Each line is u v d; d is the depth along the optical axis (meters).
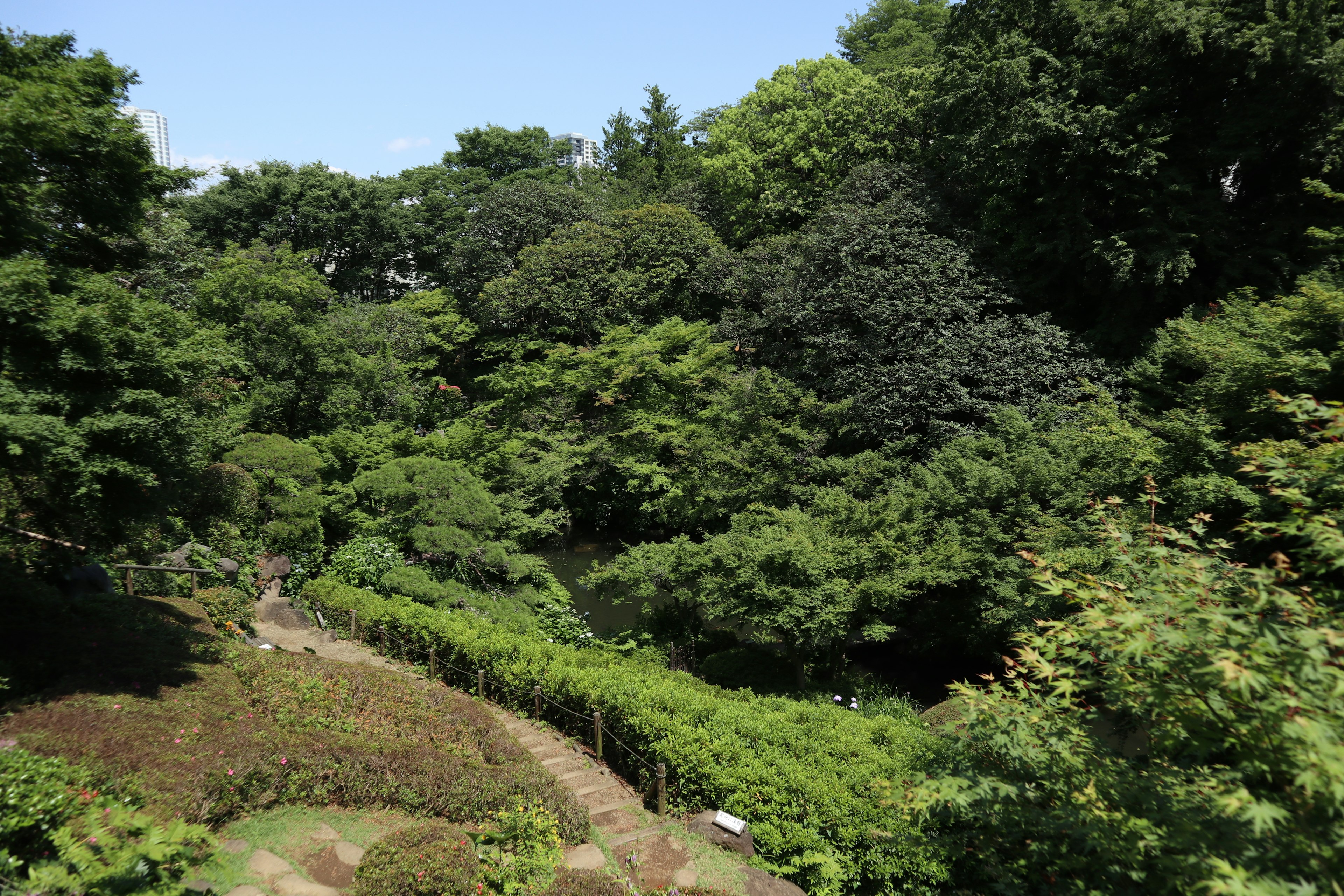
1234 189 21.77
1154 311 21.17
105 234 9.20
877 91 29.92
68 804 5.25
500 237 37.44
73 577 11.34
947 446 18.72
